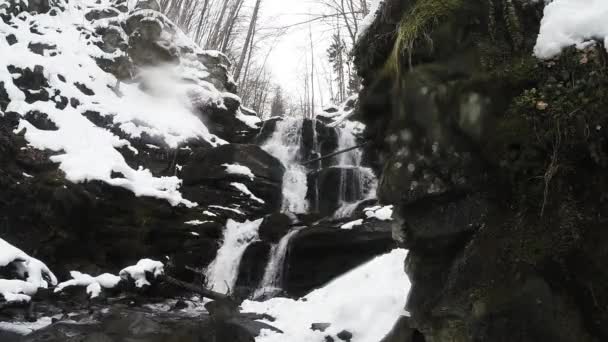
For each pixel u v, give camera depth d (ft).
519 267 8.52
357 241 33.83
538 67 9.23
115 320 23.90
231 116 57.41
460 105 10.19
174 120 49.78
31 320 24.49
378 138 13.29
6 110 39.04
